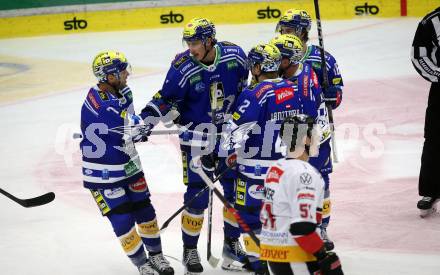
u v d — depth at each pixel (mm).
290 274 10305
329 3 39531
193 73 14102
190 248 14406
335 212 17078
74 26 41156
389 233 15750
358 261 14398
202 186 14328
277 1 39875
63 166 21828
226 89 14406
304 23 14812
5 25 41250
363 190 18406
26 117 27156
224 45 14375
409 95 26609
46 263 15180
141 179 14125
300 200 9852
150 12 40906
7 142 24391
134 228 13898
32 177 20938
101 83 13711
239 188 13078
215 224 16906
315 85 13633
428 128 16203
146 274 14000
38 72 33500
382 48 33156
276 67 12906
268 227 10531
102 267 14914
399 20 38250
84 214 17984
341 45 34062
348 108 25547
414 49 16016
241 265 14812
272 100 12625
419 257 14477
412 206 17234
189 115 14547
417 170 19609
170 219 14086
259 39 35969
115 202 13695
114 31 40906
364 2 39156
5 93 30469
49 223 17453
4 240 16484
